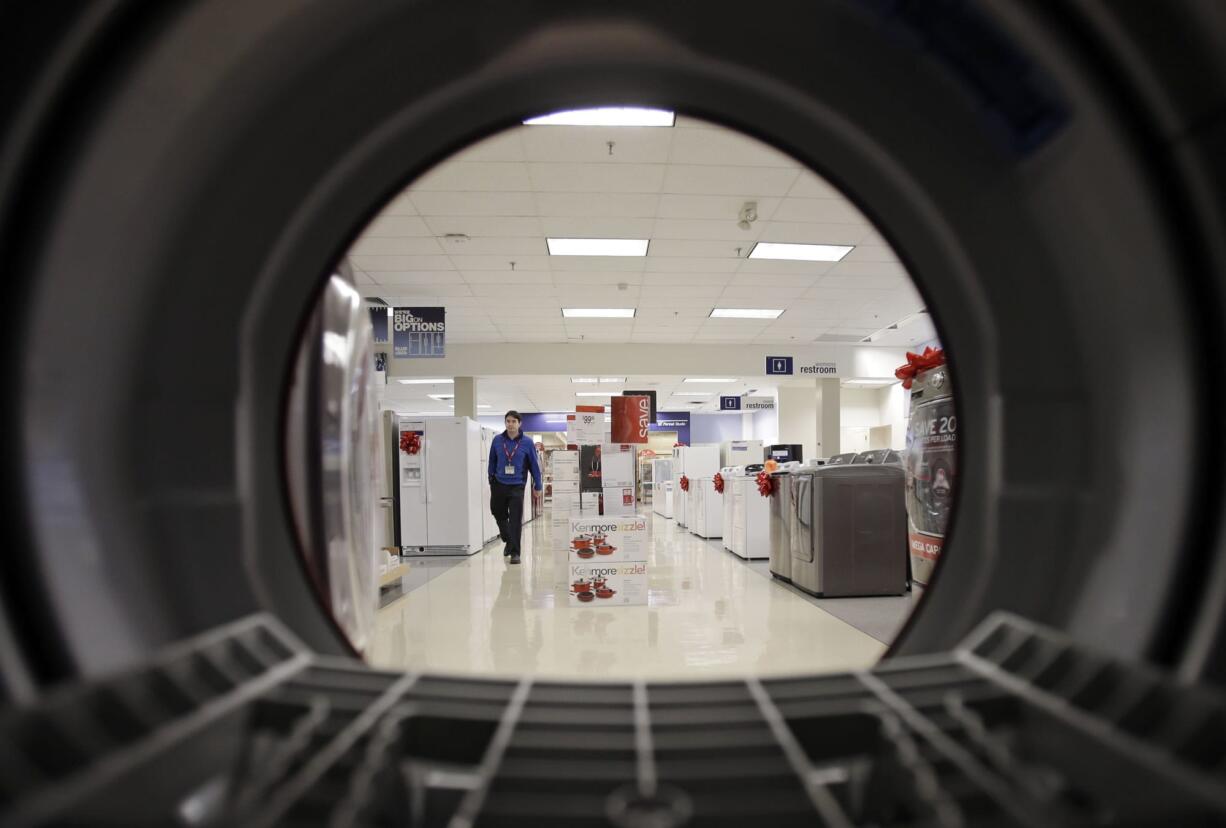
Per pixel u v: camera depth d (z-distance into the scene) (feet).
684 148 15.56
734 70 3.26
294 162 3.08
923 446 10.36
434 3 2.82
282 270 3.32
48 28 2.15
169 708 2.04
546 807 1.85
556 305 30.71
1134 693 2.08
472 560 23.59
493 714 2.27
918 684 2.48
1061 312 3.04
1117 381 2.89
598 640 11.73
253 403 3.30
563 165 16.43
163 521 2.86
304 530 4.63
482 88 3.30
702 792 1.94
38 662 2.38
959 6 2.55
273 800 1.76
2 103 2.14
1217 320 2.60
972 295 3.38
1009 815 1.71
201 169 2.75
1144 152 2.58
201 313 2.97
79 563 2.53
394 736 2.08
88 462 2.60
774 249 22.99
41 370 2.45
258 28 2.53
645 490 76.33
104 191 2.47
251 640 2.69
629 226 20.66
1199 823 1.60
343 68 2.92
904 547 15.65
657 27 3.05
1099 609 2.84
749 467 25.98
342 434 5.36
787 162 16.29
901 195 3.43
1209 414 2.63
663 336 38.06
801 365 41.06
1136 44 2.35
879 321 34.19
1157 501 2.74
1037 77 2.62
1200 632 2.53
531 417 73.77
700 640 11.66
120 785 1.61
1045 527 3.12
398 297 29.27
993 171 3.01
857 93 3.13
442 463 25.02
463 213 19.53
